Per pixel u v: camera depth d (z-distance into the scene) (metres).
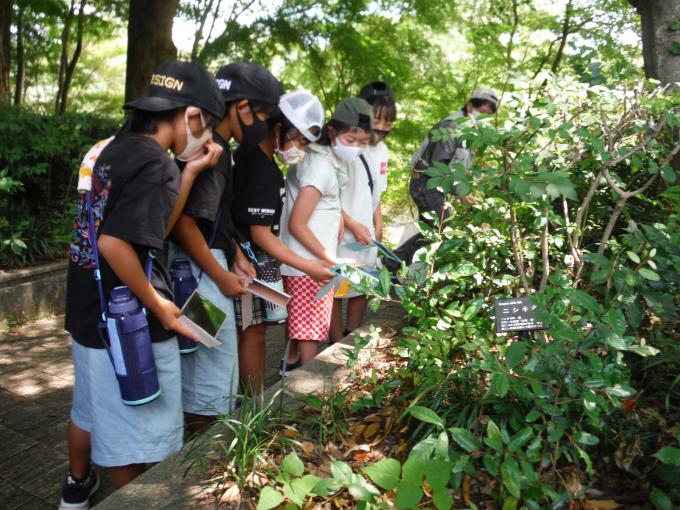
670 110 2.14
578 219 2.26
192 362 2.59
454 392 2.12
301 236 2.91
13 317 4.98
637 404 2.03
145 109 1.93
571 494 1.70
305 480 1.69
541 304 1.76
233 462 1.92
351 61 9.30
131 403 1.96
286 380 2.54
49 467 2.90
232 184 2.66
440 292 2.38
